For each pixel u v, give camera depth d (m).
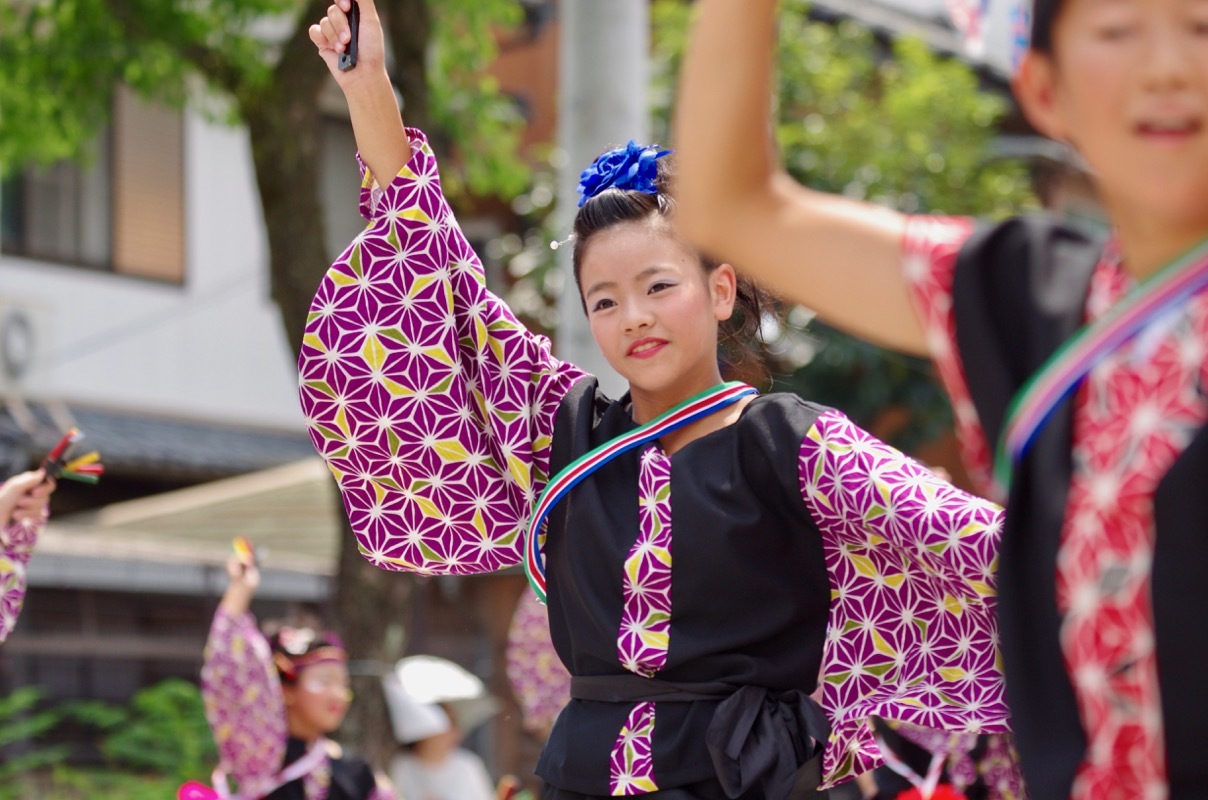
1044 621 3.21
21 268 27.16
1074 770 3.16
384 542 6.11
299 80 16.78
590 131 12.92
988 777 8.26
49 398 27.19
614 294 5.68
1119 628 3.09
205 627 26.14
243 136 30.94
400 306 5.92
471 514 6.05
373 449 6.00
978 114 27.38
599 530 5.64
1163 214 3.01
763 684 5.51
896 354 25.61
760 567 5.52
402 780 15.45
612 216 5.75
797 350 25.97
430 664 15.96
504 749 27.42
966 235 3.32
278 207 16.72
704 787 5.45
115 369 28.55
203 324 30.08
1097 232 3.36
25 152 20.16
